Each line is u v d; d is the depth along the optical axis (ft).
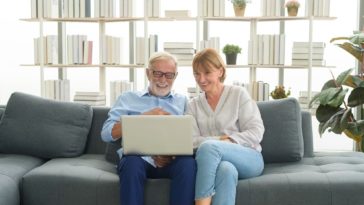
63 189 7.82
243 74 16.22
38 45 14.61
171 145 7.55
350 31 15.94
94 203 7.77
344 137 16.28
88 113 10.09
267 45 14.20
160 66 8.96
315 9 13.82
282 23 16.02
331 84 10.67
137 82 16.28
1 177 7.77
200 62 8.50
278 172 8.42
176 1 16.10
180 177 7.37
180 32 16.12
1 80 16.61
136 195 7.36
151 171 8.16
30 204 7.95
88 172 8.10
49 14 14.33
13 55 16.55
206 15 14.14
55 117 9.78
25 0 16.37
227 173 7.23
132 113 9.04
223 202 7.19
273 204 7.55
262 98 14.33
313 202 7.54
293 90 16.22
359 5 15.72
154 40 14.30
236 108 8.58
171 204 7.43
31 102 9.93
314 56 13.92
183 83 16.29
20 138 9.59
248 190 7.54
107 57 14.61
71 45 14.56
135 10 14.64
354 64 15.85
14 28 16.46
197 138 8.39
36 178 7.89
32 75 16.70
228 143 7.79
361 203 7.52
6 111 9.93
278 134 9.12
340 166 8.54
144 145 7.59
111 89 14.70
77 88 16.47
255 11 15.55
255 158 8.07
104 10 14.32
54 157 9.60
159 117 7.55
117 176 8.00
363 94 9.86
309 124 9.83
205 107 8.77
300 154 9.12
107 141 8.94
